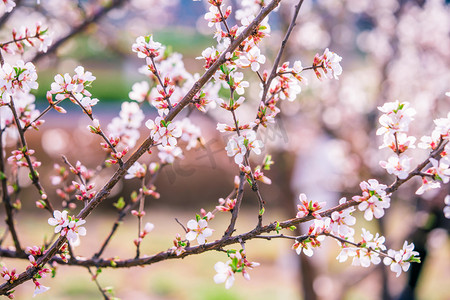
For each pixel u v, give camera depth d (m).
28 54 2.76
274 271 9.23
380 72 5.51
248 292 8.23
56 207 9.91
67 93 1.34
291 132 4.96
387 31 5.54
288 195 4.92
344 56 6.39
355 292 7.41
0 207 5.89
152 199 13.35
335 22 5.64
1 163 1.72
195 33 5.73
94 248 10.15
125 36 4.36
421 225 4.45
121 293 8.36
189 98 1.33
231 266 1.28
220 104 1.34
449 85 4.89
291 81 1.46
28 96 1.83
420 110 4.78
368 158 4.97
